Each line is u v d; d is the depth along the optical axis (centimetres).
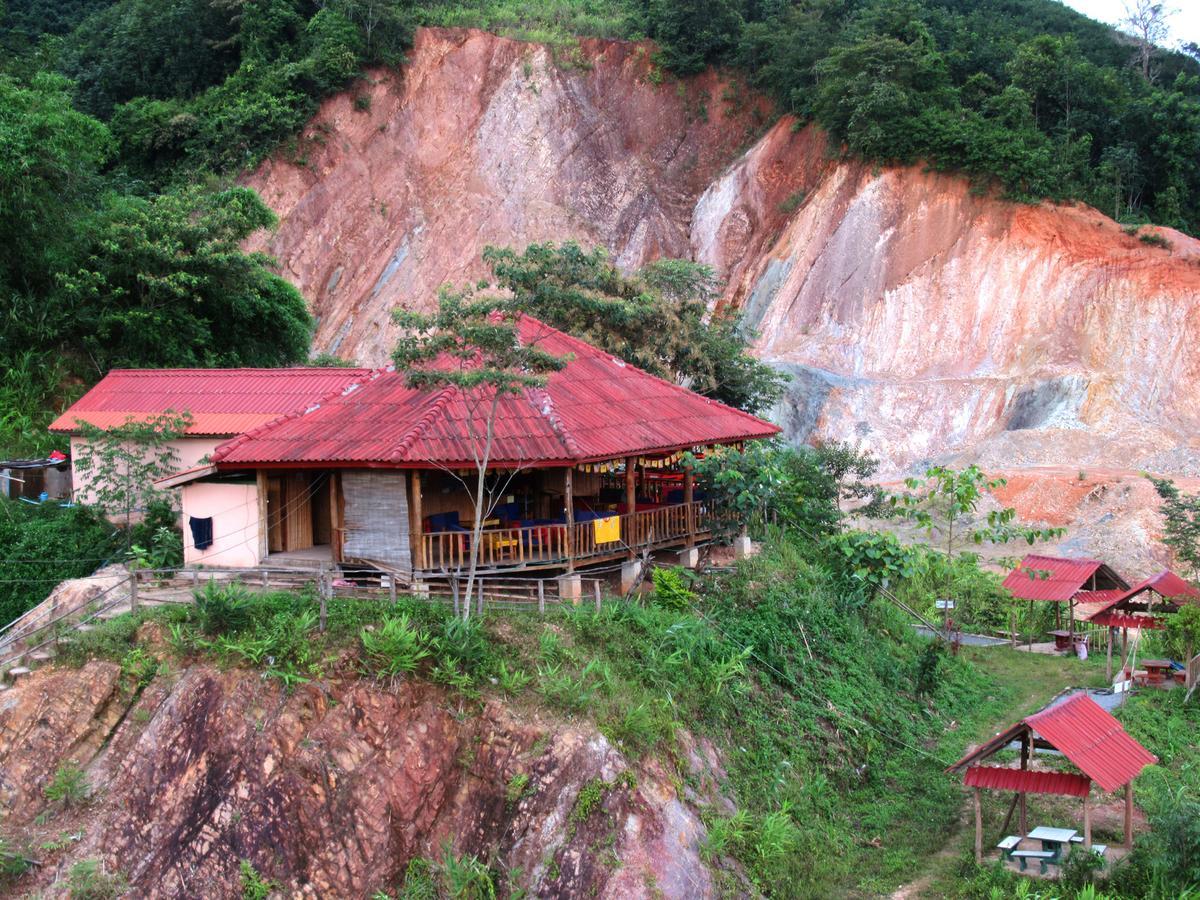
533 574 2208
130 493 2712
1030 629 3281
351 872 1593
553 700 1694
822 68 6588
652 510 2369
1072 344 5556
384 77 6800
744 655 2047
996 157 5944
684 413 2594
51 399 3644
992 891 1639
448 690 1709
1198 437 5019
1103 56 7875
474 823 1619
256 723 1684
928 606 3188
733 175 6962
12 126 3569
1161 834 1692
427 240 6469
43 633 1977
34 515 2931
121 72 6669
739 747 1911
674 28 7344
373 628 1791
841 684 2222
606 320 3394
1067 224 5850
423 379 1881
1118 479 4588
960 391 5503
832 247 6212
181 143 6291
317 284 6222
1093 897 1566
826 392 5616
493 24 7462
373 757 1661
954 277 5919
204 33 6788
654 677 1855
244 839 1616
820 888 1711
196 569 1997
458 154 6800
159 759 1695
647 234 6888
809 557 2791
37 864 1622
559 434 2133
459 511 2275
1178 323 5406
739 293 6581
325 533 2364
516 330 1966
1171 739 2302
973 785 1791
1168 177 6412
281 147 6309
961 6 8156
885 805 1983
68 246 3725
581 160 6988
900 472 5316
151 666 1806
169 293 3825
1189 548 3478
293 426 2214
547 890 1522
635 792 1612
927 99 6347
